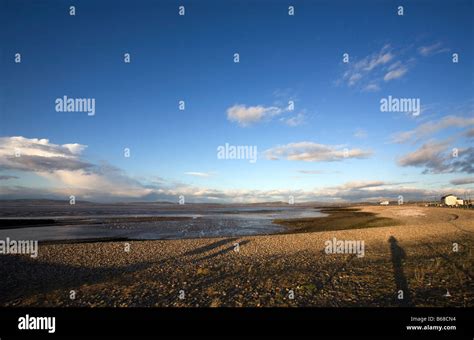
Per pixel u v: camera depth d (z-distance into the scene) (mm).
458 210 78375
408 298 9797
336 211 106375
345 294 10438
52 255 19562
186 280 12797
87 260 18062
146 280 12812
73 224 46562
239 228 42812
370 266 14867
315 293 10641
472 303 9172
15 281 13352
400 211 85000
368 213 82938
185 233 36312
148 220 56281
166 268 15461
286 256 18641
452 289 10547
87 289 11484
